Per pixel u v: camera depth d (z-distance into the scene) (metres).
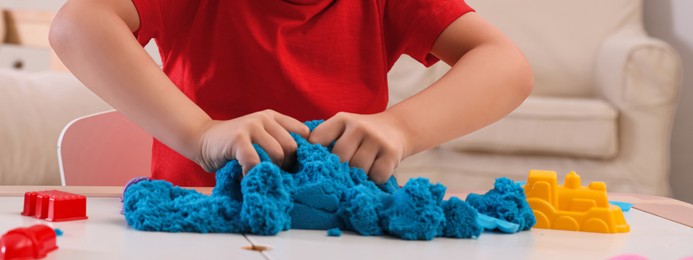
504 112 0.79
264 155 0.59
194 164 0.92
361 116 0.68
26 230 0.44
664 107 2.41
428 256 0.49
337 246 0.50
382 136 0.64
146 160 1.10
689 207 0.77
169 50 0.93
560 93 2.70
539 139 2.36
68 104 1.38
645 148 2.40
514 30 2.71
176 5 0.87
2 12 2.81
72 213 0.57
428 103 0.74
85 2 0.74
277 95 0.90
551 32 2.70
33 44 2.85
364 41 0.94
